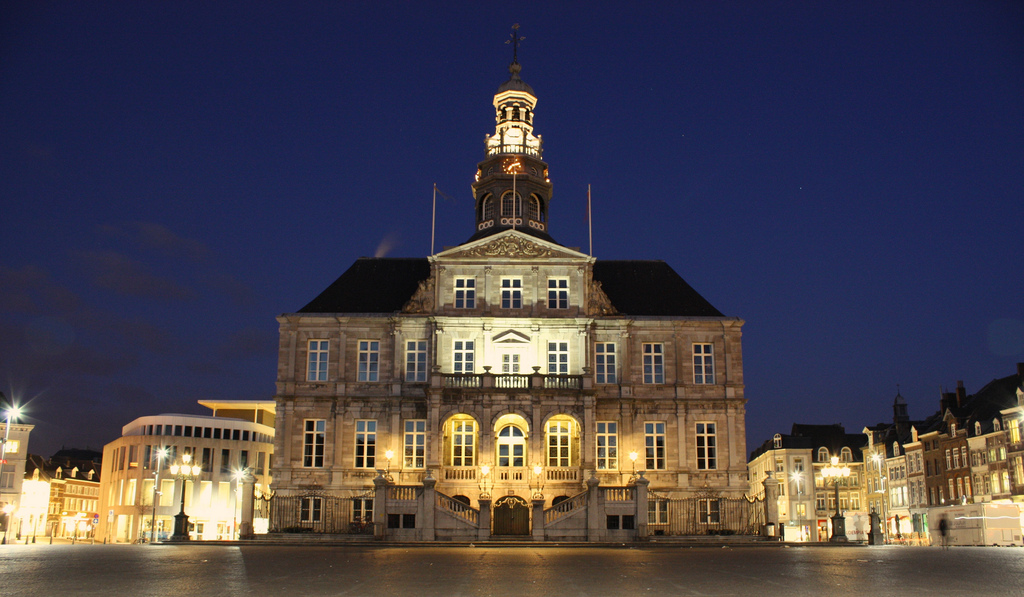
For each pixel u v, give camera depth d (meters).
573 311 65.69
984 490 91.94
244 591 17.28
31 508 119.62
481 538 50.84
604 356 66.44
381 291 69.75
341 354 65.75
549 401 60.34
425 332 66.06
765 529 56.97
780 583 19.83
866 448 126.44
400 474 63.38
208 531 108.88
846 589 18.20
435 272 66.38
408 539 51.03
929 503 104.25
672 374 66.31
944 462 100.88
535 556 33.47
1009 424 87.12
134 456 108.75
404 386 65.12
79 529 135.38
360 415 64.75
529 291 65.81
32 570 23.47
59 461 151.75
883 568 25.53
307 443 64.50
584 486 59.09
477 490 59.50
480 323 64.81
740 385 66.31
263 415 123.19
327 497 62.75
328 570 24.08
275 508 61.16
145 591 17.16
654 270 73.00
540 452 59.66
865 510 125.50
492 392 60.25
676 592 17.52
